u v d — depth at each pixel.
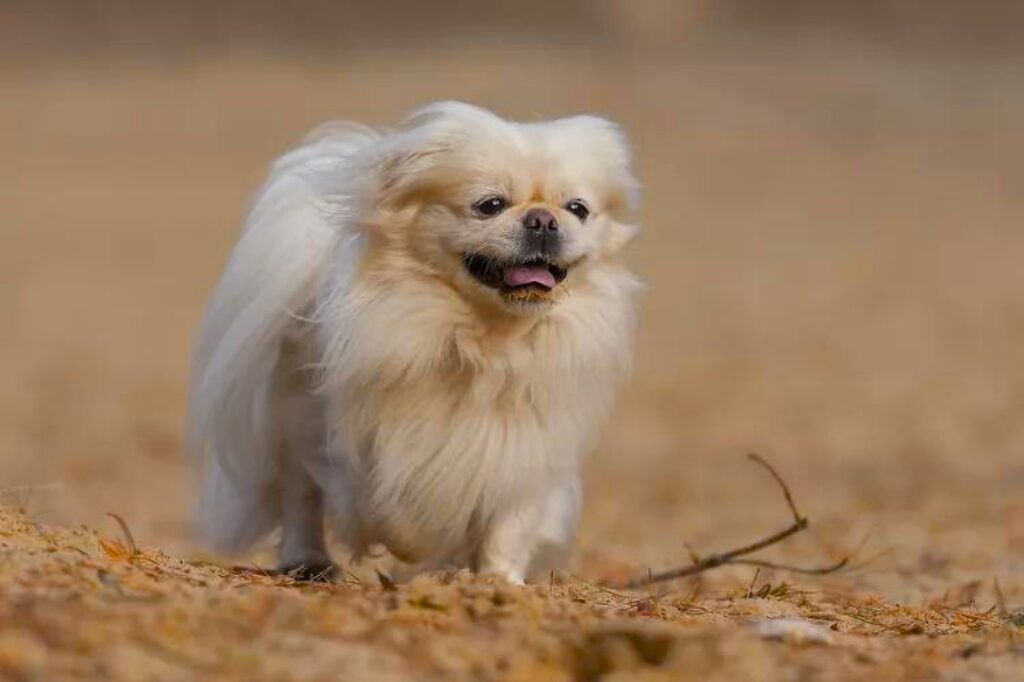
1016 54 60.59
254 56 56.62
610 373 9.10
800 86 54.78
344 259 8.78
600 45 59.53
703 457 20.59
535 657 6.54
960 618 8.89
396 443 8.73
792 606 8.95
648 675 6.47
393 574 9.68
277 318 9.24
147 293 32.41
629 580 10.80
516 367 8.70
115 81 53.38
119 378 25.41
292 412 9.30
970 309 31.88
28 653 6.01
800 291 33.50
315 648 6.35
